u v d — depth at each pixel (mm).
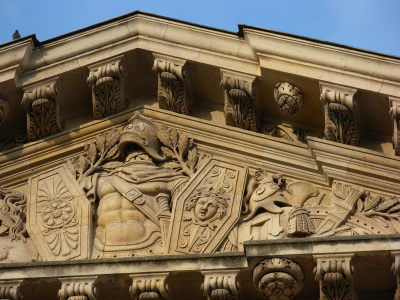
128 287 33531
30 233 35312
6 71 36688
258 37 36219
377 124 35969
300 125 36844
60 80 37094
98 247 34688
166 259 33312
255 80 36250
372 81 35281
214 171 35875
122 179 35938
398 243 32531
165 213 35062
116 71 36719
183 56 36688
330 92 35281
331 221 34219
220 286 32781
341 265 32406
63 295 33156
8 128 37844
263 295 33312
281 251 32781
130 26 37250
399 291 32469
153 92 38000
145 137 36531
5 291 33406
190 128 36781
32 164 36875
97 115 37406
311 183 35438
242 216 34938
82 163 36688
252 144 36094
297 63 35750
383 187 34844
